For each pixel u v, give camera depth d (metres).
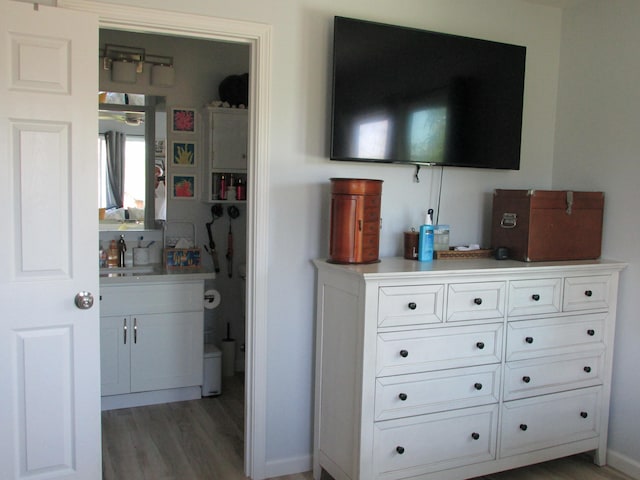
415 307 2.25
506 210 2.78
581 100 2.99
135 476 2.61
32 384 2.17
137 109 3.73
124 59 3.66
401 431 2.28
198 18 2.33
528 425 2.58
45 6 2.06
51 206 2.14
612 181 2.82
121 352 3.36
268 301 2.56
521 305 2.51
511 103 2.91
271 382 2.60
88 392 2.25
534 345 2.56
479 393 2.43
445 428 2.37
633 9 2.71
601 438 2.81
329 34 2.57
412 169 2.82
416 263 2.50
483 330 2.41
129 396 3.45
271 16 2.45
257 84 2.45
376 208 2.46
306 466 2.70
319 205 2.62
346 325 2.32
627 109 2.74
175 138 3.82
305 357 2.66
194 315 3.51
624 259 2.77
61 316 2.18
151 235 3.83
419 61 2.66
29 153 2.09
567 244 2.76
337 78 2.49
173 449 2.89
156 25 2.28
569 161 3.07
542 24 3.06
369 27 2.54
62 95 2.12
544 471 2.77
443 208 2.91
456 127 2.78
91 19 2.13
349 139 2.54
